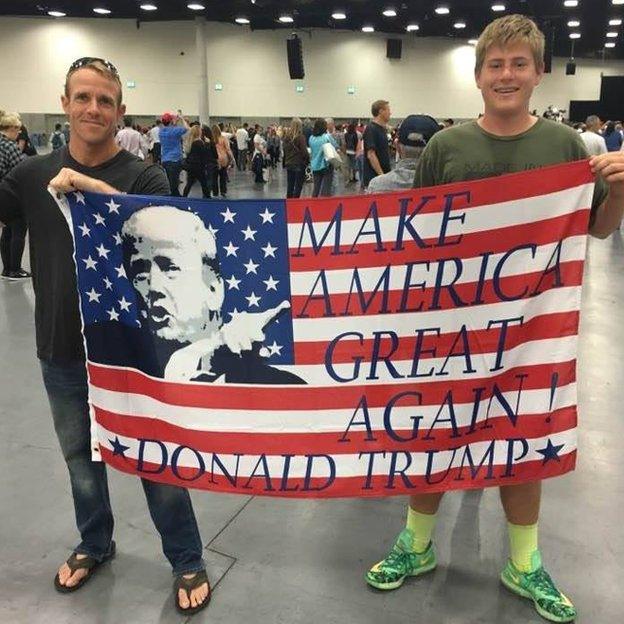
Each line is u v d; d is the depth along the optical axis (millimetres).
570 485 2506
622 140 12586
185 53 22922
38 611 1875
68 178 1646
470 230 1659
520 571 1901
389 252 1685
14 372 3773
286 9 20156
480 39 1695
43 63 21891
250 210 1677
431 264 1686
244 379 1768
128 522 2312
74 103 1678
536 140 1708
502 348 1710
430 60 25531
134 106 23094
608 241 8000
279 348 1748
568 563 2043
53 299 1784
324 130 9562
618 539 2170
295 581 1989
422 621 1817
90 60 1686
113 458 1864
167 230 1700
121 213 1693
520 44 1610
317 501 2453
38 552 2145
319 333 1733
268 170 19094
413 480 1790
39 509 2389
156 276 1732
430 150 1847
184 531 1929
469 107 26344
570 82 28969
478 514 2352
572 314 1667
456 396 1745
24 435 2984
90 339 1773
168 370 1784
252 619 1834
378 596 1922
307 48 24188
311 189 14188
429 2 19688
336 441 1780
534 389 1716
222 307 1737
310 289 1713
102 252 1722
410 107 25812
